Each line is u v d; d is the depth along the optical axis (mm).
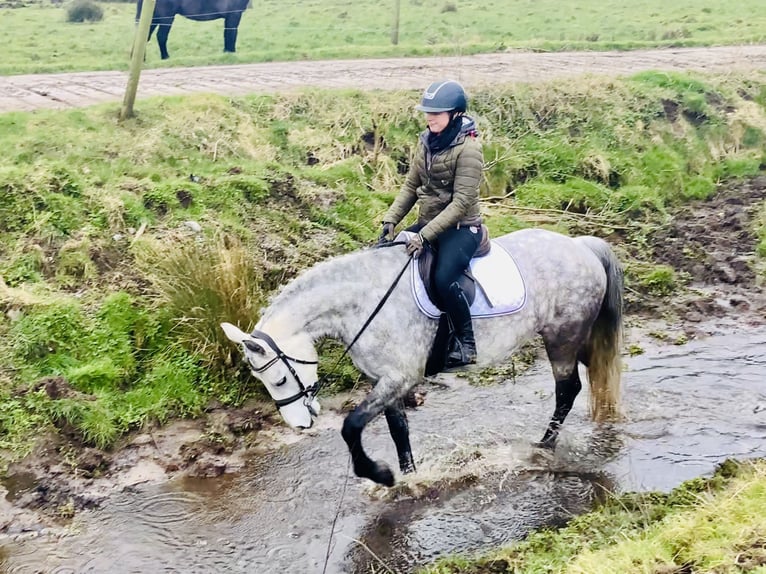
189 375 6684
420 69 13000
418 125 10484
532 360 7578
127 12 20766
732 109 12625
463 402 6859
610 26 18781
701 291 8828
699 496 5090
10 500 5523
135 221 7883
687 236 9969
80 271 7320
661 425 6367
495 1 22031
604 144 11234
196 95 10109
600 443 6152
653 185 10906
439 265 5301
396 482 5656
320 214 8773
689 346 7750
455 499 5555
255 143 9633
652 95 12078
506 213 9617
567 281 5801
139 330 6910
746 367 7293
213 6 14734
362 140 10180
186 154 9117
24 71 13070
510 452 6094
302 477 5840
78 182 8016
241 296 6840
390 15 19828
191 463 5984
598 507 5363
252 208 8523
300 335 5215
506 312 5516
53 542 5156
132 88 9289
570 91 11656
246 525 5316
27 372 6453
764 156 12195
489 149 10516
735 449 6016
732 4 20938
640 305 8508
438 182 5309
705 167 11742
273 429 6434
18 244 7363
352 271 5312
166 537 5199
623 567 4242
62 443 6023
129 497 5621
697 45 16516
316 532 5238
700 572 4074
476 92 11266
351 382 7062
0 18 19422
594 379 6246
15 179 7777
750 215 10453
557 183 10453
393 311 5320
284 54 14617
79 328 6801
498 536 5152
